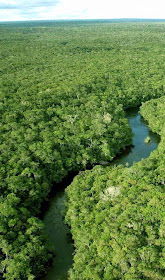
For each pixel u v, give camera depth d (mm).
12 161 71500
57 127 90125
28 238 52875
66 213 62031
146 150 93125
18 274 46469
